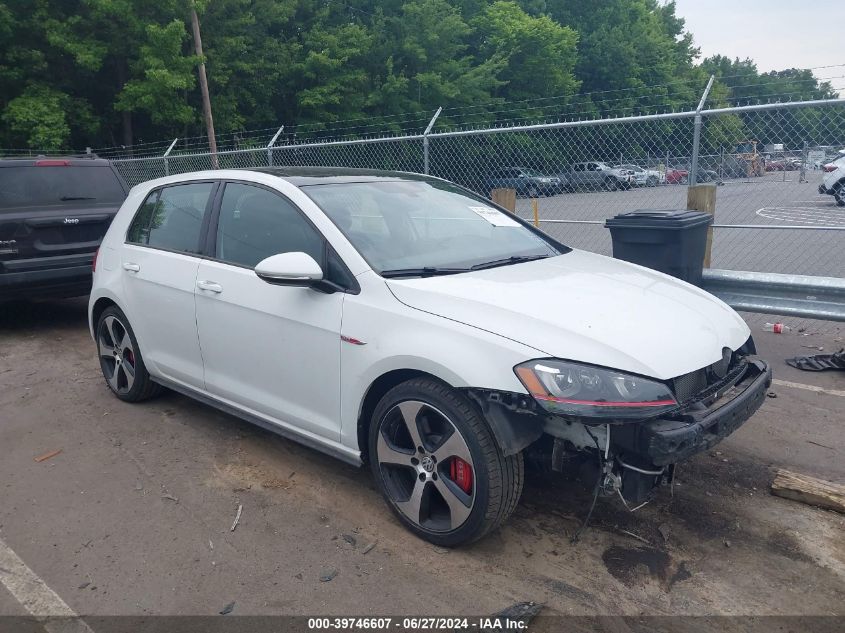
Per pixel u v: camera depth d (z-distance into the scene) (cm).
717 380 311
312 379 351
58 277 690
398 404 315
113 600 286
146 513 353
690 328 316
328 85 2855
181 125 2584
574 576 297
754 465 396
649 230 570
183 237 434
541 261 387
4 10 2108
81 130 2458
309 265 328
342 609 278
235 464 405
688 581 294
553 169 966
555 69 3728
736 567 303
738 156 822
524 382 273
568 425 291
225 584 294
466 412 291
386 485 330
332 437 349
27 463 412
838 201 856
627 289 347
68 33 2189
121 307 473
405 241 367
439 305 308
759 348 615
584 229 1073
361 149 1164
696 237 580
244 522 342
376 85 3100
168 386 461
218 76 2550
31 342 682
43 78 2336
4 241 658
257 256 382
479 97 3278
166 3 2173
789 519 340
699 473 387
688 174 835
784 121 800
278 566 306
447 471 308
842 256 1105
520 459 298
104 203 738
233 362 395
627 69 4297
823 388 511
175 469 400
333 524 338
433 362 293
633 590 288
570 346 280
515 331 288
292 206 372
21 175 688
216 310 396
